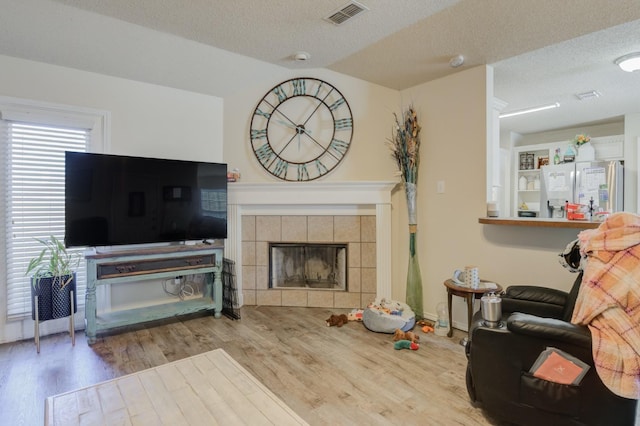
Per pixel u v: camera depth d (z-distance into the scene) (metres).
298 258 4.08
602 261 1.62
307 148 3.80
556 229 2.61
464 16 2.39
